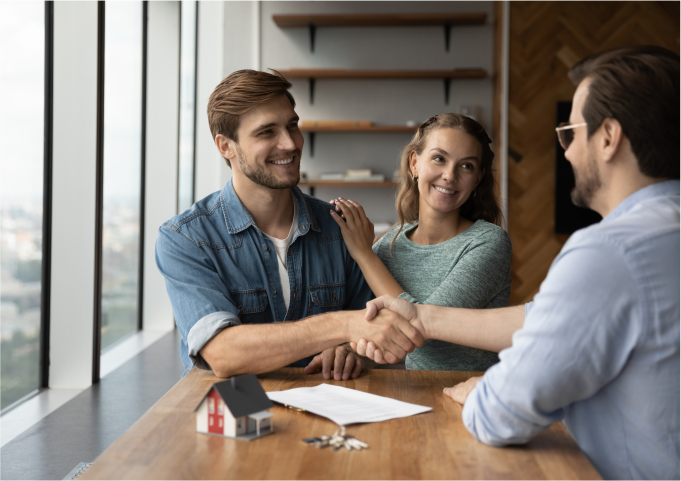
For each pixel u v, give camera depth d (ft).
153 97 15.16
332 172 17.42
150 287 15.31
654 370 2.72
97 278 9.96
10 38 8.27
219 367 4.13
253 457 2.80
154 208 15.29
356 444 2.93
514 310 4.11
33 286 9.38
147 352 12.70
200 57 17.61
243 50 17.17
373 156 17.38
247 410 3.03
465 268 5.08
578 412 3.05
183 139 16.66
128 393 9.63
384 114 17.28
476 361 5.24
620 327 2.68
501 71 15.75
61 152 9.66
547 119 15.55
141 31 14.48
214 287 4.68
